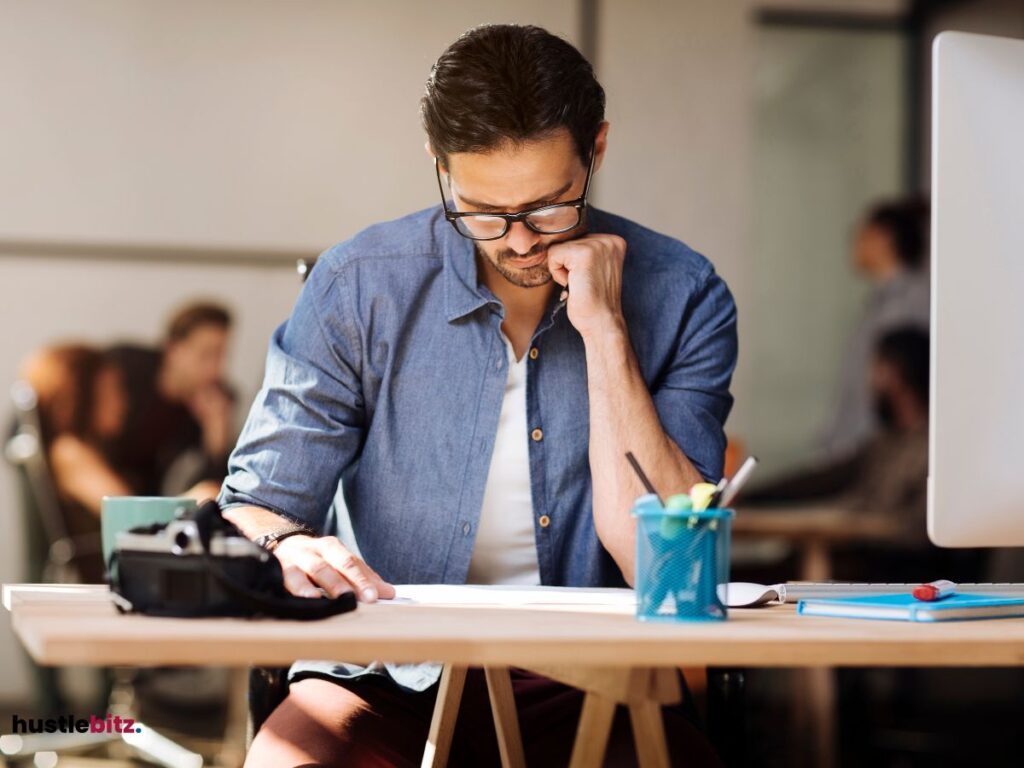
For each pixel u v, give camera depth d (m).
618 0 6.40
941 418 1.43
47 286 5.90
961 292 1.43
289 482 1.76
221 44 6.08
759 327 6.36
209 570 1.17
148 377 5.27
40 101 5.93
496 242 1.69
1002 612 1.40
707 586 1.24
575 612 1.30
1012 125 1.44
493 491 1.82
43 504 4.13
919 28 6.46
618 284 1.77
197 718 4.70
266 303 6.09
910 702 4.99
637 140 6.41
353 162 6.18
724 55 6.45
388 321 1.83
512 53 1.60
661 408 1.87
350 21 6.19
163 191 6.02
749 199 6.43
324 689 1.64
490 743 1.66
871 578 4.81
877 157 6.46
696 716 1.67
